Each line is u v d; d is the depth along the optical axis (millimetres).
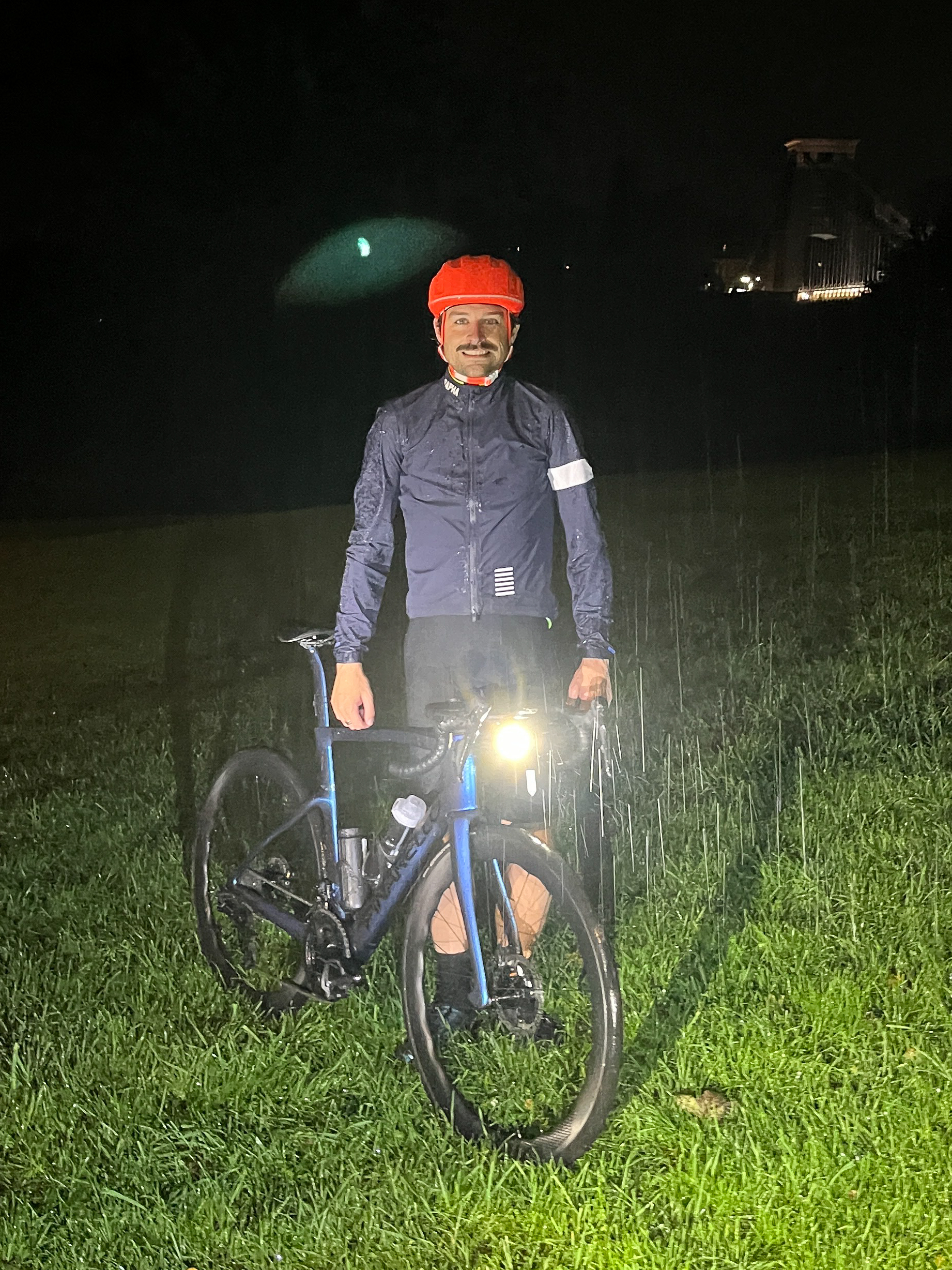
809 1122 3053
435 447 3330
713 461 22484
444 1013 3496
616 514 15359
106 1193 3086
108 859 5195
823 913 4039
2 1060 3707
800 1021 3492
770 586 9578
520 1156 3041
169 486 25781
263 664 9055
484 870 3311
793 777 5117
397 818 3357
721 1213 2826
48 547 18469
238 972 4043
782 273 62188
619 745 5793
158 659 9812
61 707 8453
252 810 4941
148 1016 3832
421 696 3416
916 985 3576
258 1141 3209
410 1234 2881
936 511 12555
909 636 7152
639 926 4059
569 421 3369
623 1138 3092
